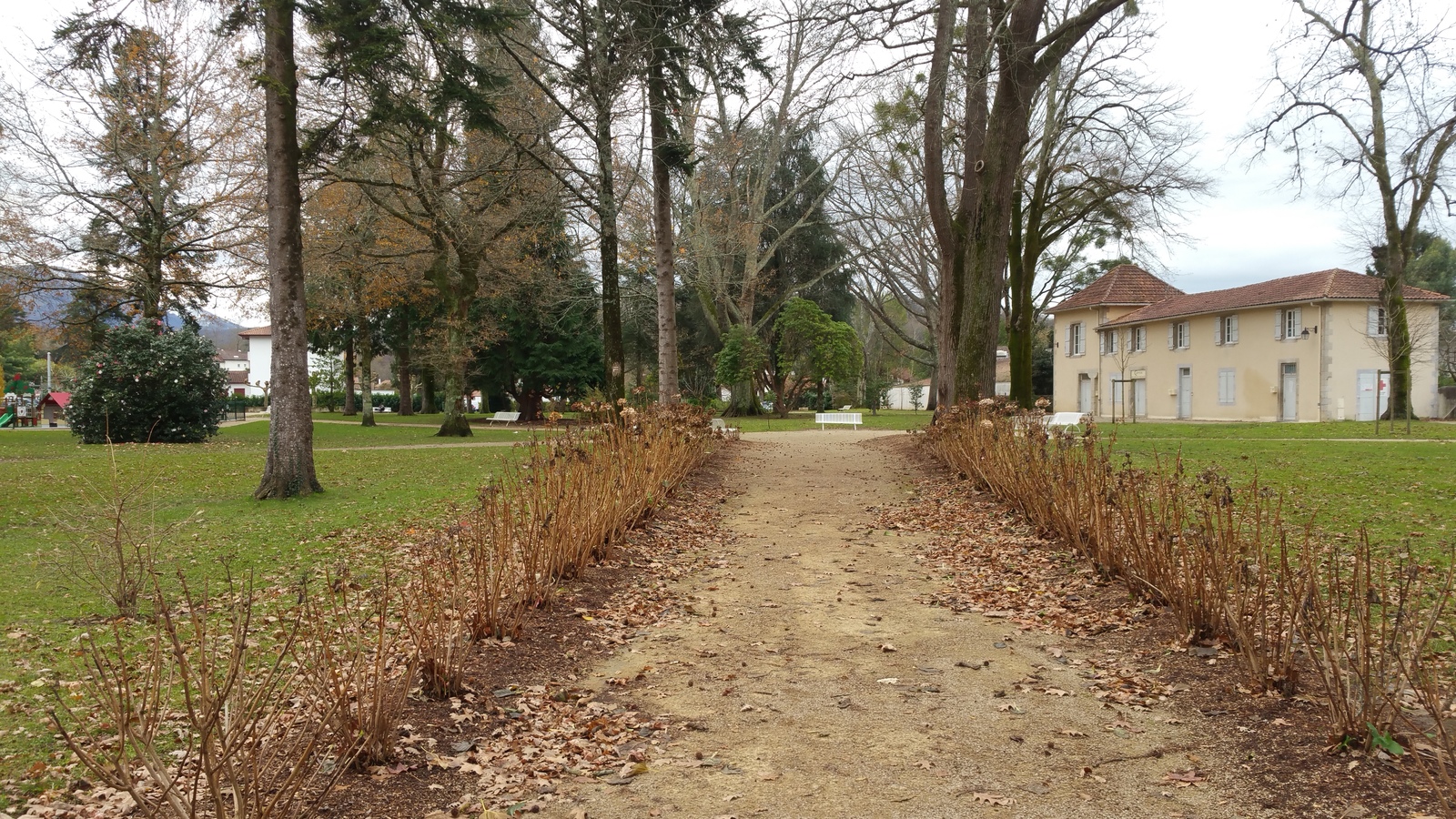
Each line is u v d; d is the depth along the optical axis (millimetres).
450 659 4547
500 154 22109
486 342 34719
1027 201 26578
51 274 25484
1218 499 5316
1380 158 26688
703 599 6906
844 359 40844
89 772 3465
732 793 3553
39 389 59719
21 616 5996
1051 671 5062
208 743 2727
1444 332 38875
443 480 14328
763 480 14203
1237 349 35219
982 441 11680
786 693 4773
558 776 3727
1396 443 18219
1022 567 7570
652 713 4496
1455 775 3273
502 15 13234
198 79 25266
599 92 16797
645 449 10055
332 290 29875
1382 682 3531
